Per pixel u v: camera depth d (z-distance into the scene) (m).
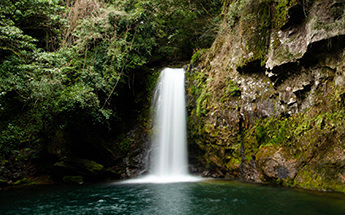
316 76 5.89
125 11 10.88
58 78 7.92
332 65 5.54
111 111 9.90
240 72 8.13
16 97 7.95
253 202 4.87
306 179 5.59
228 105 8.27
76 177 9.38
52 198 6.21
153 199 5.77
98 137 10.79
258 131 7.12
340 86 5.33
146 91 12.23
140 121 11.67
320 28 5.41
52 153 9.91
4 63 6.86
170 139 10.43
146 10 11.00
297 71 6.32
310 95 6.02
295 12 6.09
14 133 8.71
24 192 7.13
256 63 7.49
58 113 9.01
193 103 9.97
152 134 11.02
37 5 8.11
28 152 9.42
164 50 15.20
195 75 10.34
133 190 7.07
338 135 5.18
